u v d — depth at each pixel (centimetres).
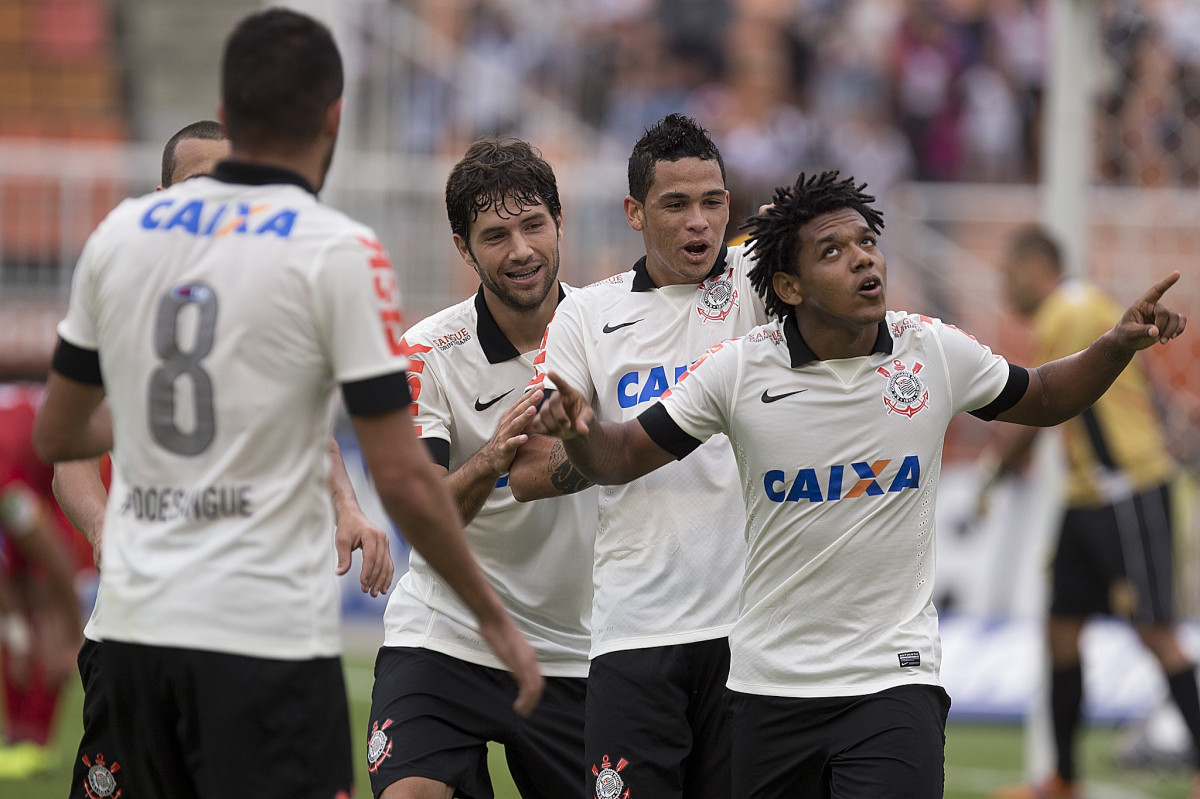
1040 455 2627
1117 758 2809
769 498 1261
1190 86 3095
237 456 1006
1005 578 3369
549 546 1495
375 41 4403
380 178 3869
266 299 1004
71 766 2500
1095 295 2486
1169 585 2483
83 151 3978
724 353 1270
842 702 1239
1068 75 2673
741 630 1298
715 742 1404
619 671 1396
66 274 3934
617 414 1422
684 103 5056
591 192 3862
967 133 5044
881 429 1238
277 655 1005
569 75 4962
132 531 1032
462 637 1476
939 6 5150
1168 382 3219
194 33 5191
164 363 1017
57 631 2184
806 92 5169
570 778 1519
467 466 1366
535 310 1484
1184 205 3250
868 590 1245
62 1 5150
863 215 1229
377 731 1447
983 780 2630
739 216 2031
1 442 2152
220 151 1335
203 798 1045
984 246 4203
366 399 999
